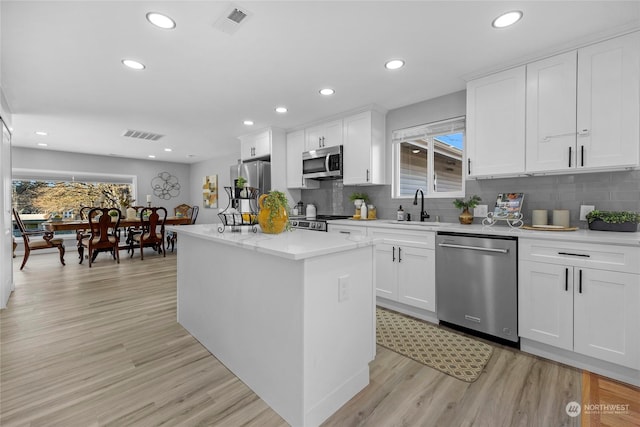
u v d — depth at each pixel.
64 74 2.55
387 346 2.18
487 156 2.45
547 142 2.14
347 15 1.77
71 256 5.73
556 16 1.75
